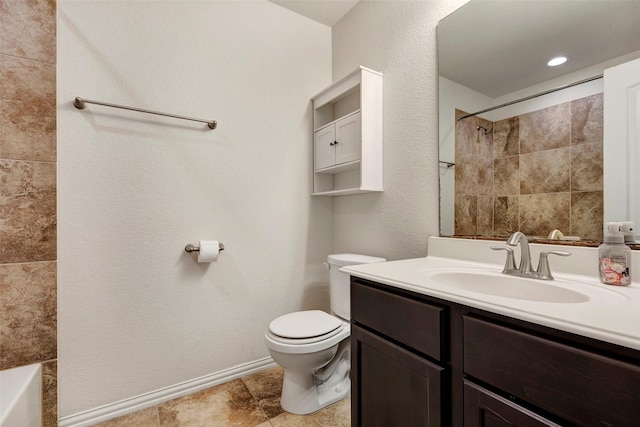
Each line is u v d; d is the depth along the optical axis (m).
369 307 1.04
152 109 1.52
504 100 1.20
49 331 1.20
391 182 1.68
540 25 1.10
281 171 1.93
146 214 1.50
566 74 1.03
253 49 1.83
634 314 0.60
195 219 1.63
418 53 1.54
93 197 1.37
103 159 1.40
